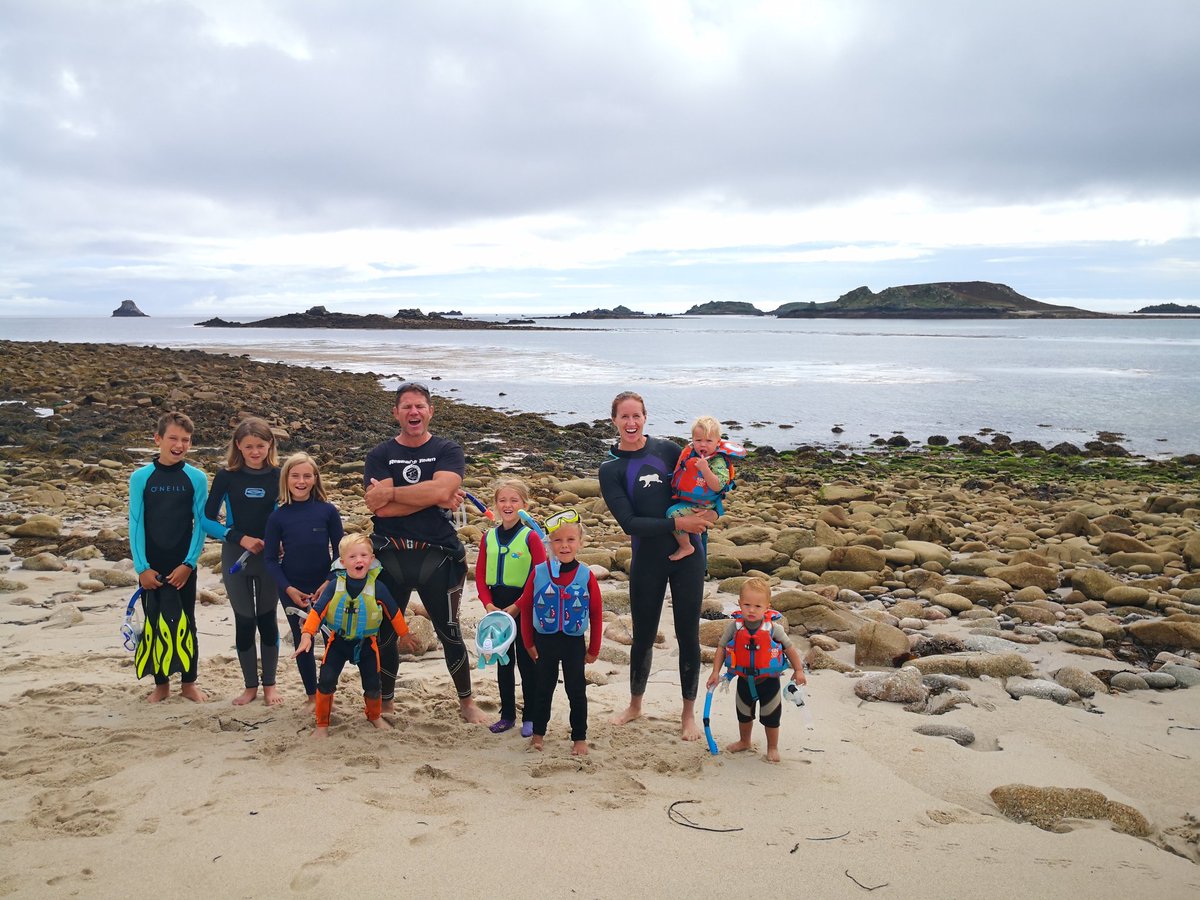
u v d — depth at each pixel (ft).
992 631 26.86
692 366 192.75
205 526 19.12
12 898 11.23
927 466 75.15
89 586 28.99
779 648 16.57
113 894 11.42
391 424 93.45
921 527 41.93
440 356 223.51
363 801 14.23
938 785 16.03
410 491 17.92
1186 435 96.12
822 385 147.64
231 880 11.79
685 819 14.03
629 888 11.91
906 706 20.40
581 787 15.25
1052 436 95.76
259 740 16.89
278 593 18.95
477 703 19.90
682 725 18.57
